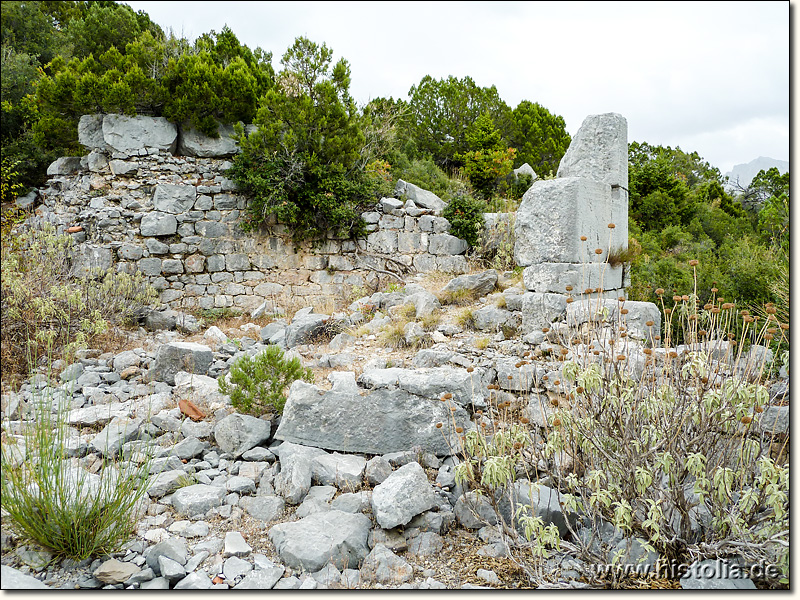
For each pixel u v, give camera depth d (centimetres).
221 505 373
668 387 321
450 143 1895
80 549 306
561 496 344
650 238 1107
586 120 726
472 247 1206
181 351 621
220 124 1135
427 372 480
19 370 614
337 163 1139
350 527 328
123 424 473
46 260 796
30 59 1520
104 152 1065
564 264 644
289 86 1155
